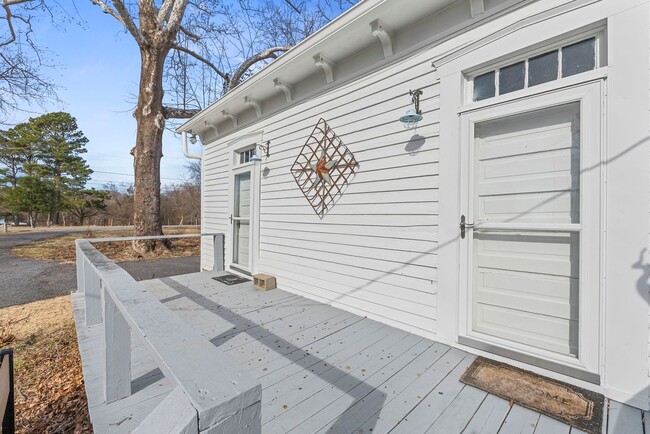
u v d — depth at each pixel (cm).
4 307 469
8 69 922
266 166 447
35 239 1458
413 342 247
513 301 217
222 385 65
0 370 154
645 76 165
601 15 179
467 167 233
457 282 237
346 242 328
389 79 290
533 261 209
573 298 194
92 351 239
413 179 268
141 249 848
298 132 393
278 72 362
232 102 461
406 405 166
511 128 218
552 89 195
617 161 173
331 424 151
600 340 177
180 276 493
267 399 171
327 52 319
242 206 516
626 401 167
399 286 278
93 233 1691
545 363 196
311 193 372
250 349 233
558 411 160
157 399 174
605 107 177
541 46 203
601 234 178
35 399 261
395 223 282
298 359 218
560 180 199
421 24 266
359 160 316
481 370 203
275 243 428
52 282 614
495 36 219
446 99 245
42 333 385
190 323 287
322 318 302
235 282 452
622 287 171
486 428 148
